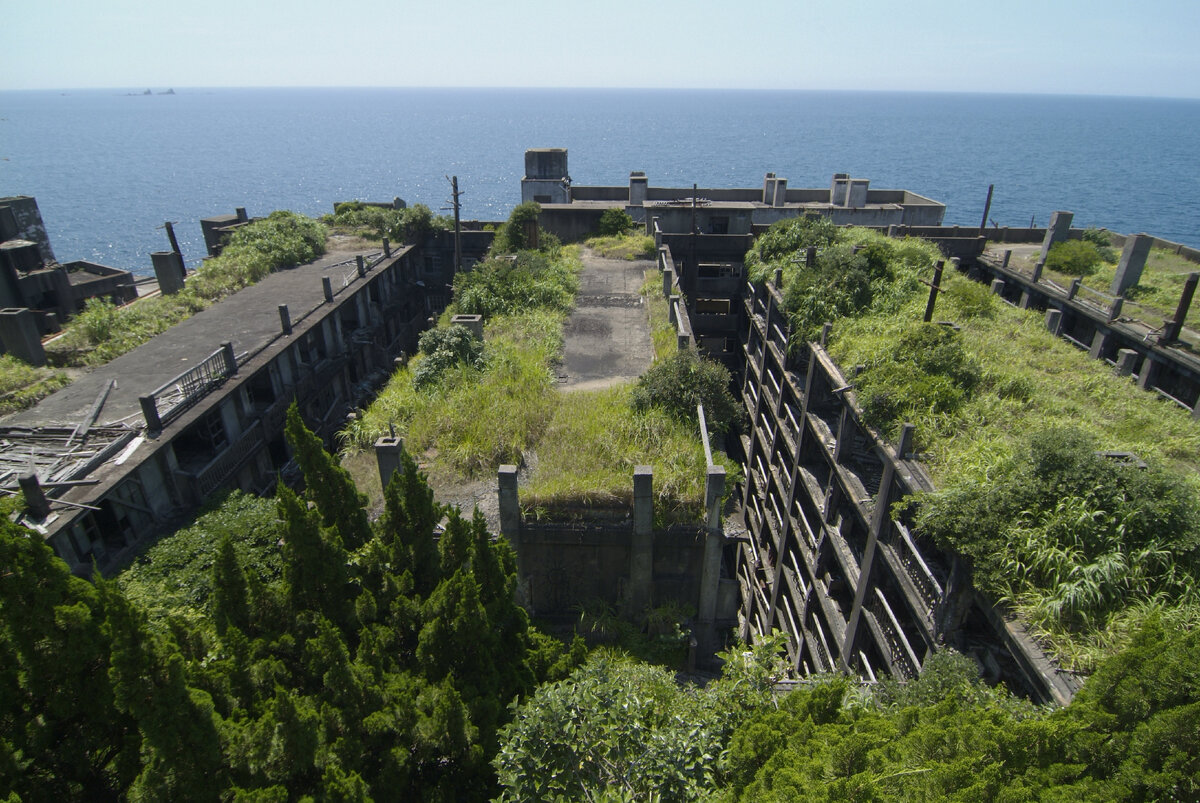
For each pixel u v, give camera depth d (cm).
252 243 3522
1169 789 622
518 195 16325
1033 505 1090
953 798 642
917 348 1689
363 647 1020
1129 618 959
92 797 852
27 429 1864
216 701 901
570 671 1252
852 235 2933
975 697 950
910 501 1274
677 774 852
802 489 2189
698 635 1611
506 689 1128
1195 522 1017
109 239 11469
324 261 3662
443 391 2022
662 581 1570
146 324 2644
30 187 17312
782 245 3044
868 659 1647
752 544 2686
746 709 998
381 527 1234
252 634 1062
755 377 3130
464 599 1038
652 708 1066
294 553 1059
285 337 2559
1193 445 1474
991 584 1061
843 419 1778
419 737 952
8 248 3225
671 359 1914
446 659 1062
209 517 1645
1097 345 2300
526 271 2902
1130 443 1398
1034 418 1530
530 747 890
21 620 793
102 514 1753
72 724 848
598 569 1565
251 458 2286
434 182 18538
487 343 2361
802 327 2223
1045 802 630
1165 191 16200
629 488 1496
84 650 806
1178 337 1977
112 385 2155
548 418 1873
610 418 1802
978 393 1627
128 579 1483
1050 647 982
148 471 1850
